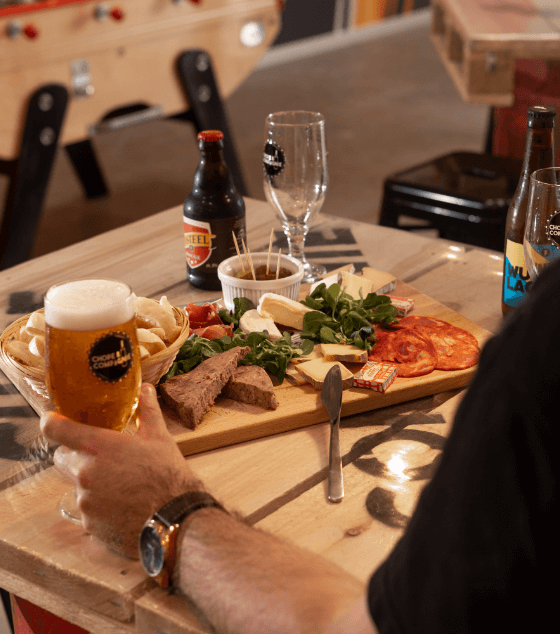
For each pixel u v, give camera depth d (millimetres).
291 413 867
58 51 2604
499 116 2590
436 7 3391
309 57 7512
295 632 513
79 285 737
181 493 655
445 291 1239
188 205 1219
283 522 721
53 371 702
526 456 375
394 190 2232
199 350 953
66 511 746
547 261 964
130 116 2943
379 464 812
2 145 2590
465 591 394
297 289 1132
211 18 3045
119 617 649
